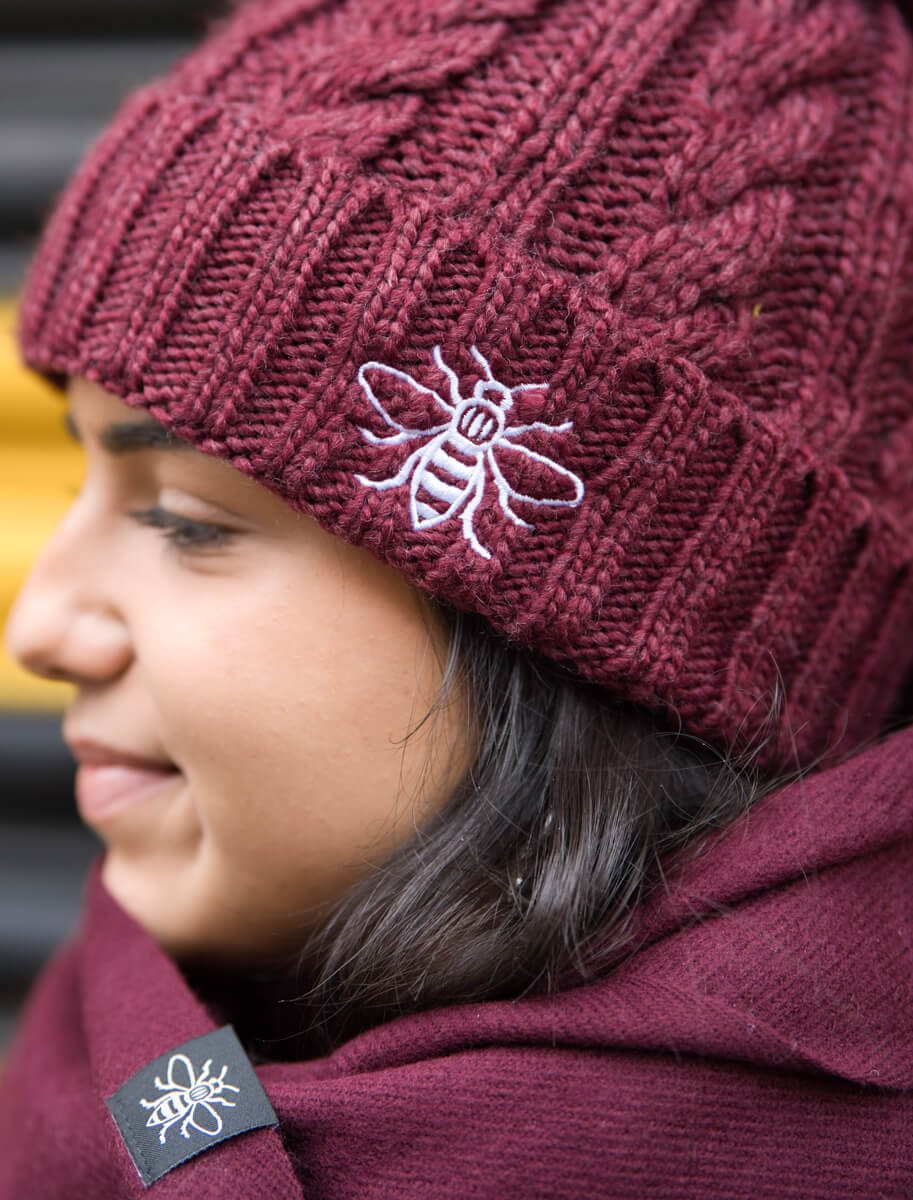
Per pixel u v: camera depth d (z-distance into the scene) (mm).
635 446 528
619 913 539
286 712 533
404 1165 505
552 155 527
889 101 554
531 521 525
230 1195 496
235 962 576
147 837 566
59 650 557
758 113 542
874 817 535
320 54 541
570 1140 503
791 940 522
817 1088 514
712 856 538
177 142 535
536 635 529
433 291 520
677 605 536
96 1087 535
